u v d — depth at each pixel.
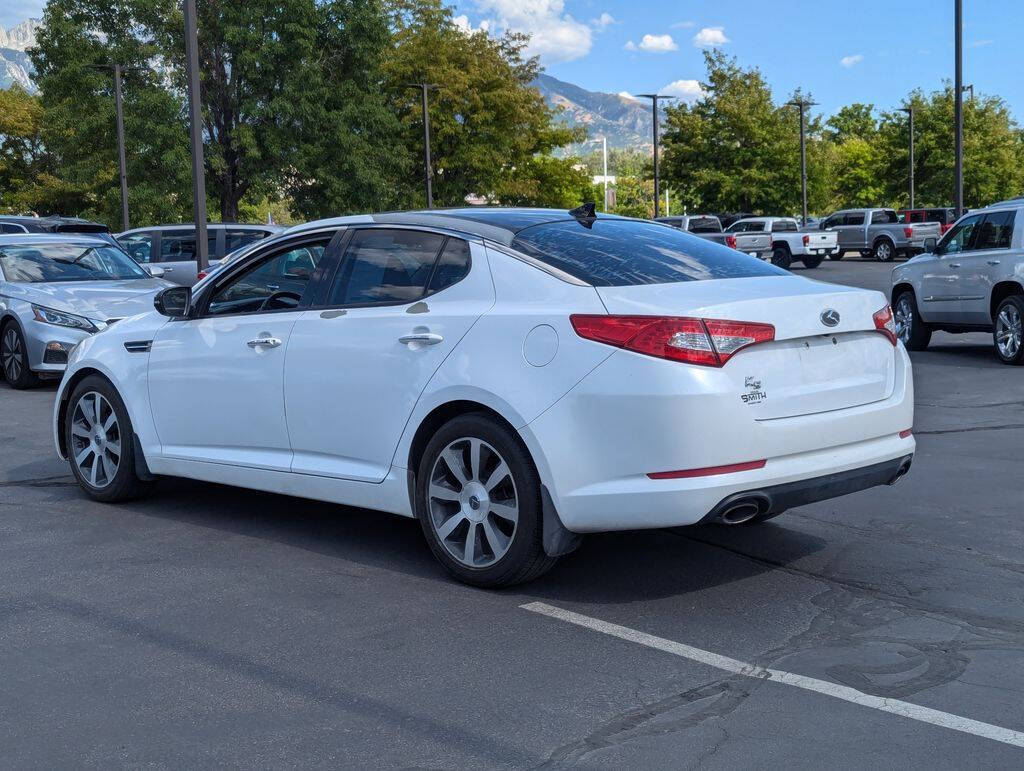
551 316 4.38
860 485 4.59
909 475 6.89
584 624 4.21
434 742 3.20
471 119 45.81
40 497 6.56
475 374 4.52
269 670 3.78
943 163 55.84
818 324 4.41
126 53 36.03
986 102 57.28
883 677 3.63
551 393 4.29
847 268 36.97
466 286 4.77
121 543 5.49
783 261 37.94
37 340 11.38
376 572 4.95
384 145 40.72
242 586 4.75
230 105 37.91
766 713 3.36
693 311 4.15
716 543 5.36
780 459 4.29
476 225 4.94
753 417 4.19
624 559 5.10
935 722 3.27
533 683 3.63
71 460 6.50
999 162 56.75
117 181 38.12
